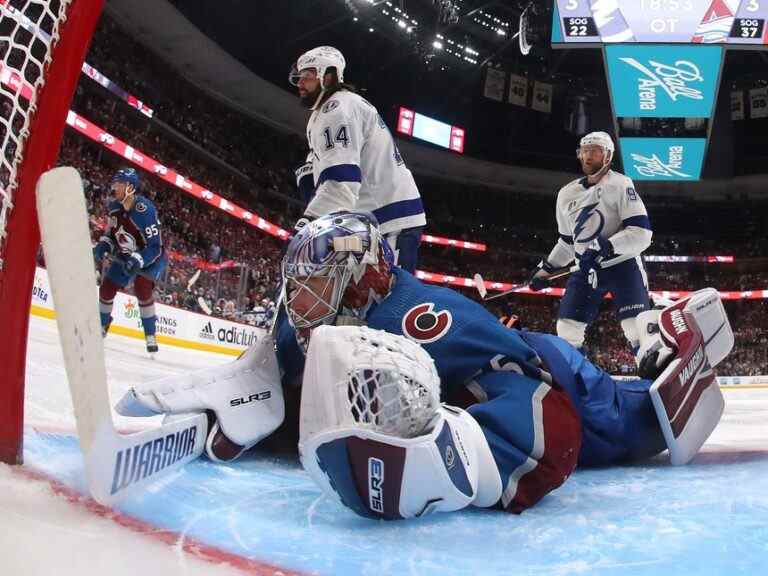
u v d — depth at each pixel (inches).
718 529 50.2
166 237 750.5
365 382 48.6
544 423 59.2
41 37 44.9
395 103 1125.1
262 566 37.7
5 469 45.8
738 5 533.6
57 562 32.2
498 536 48.0
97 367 40.3
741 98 1182.9
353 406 48.4
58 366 135.1
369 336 50.3
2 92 44.2
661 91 563.8
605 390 89.7
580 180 210.2
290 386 83.0
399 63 1107.9
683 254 1285.7
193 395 70.5
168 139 850.8
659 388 87.8
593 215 202.5
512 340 63.7
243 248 904.3
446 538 47.2
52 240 36.0
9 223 45.6
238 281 547.2
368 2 986.7
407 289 68.1
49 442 59.6
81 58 45.9
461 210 1285.7
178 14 826.8
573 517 54.8
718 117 1200.8
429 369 51.2
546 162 1241.4
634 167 863.7
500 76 1175.0
